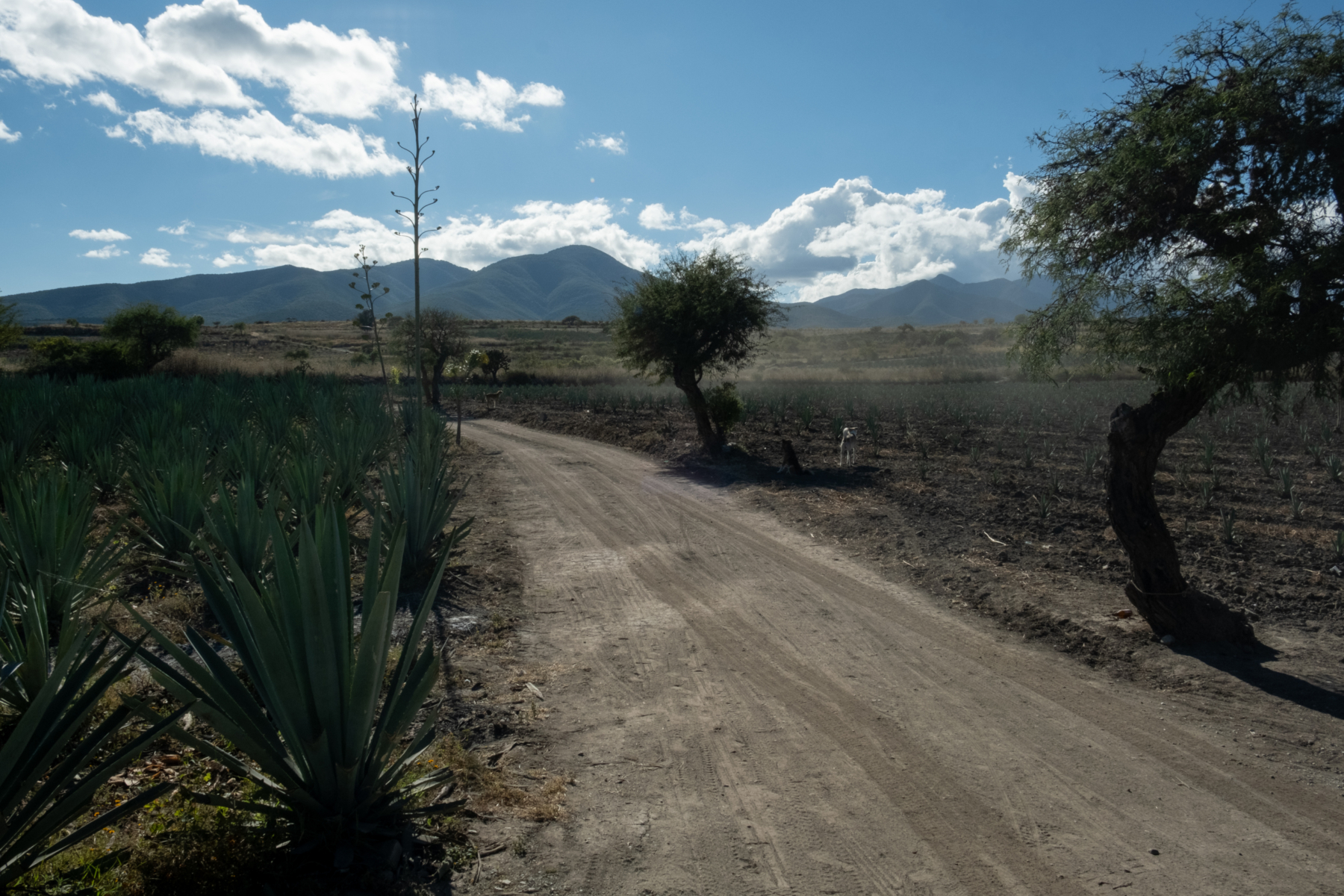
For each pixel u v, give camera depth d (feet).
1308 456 53.26
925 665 22.77
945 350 252.42
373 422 60.54
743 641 24.77
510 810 14.56
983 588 29.19
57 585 21.17
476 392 152.15
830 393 119.03
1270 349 19.77
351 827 12.43
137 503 29.91
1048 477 49.21
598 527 41.39
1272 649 23.00
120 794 13.99
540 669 22.26
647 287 63.72
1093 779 16.30
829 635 25.32
